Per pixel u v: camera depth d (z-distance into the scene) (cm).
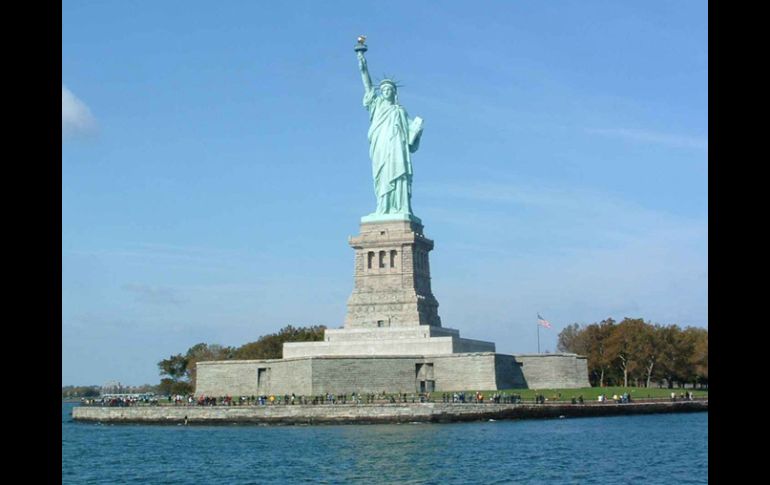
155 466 12788
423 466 12062
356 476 11294
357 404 19175
